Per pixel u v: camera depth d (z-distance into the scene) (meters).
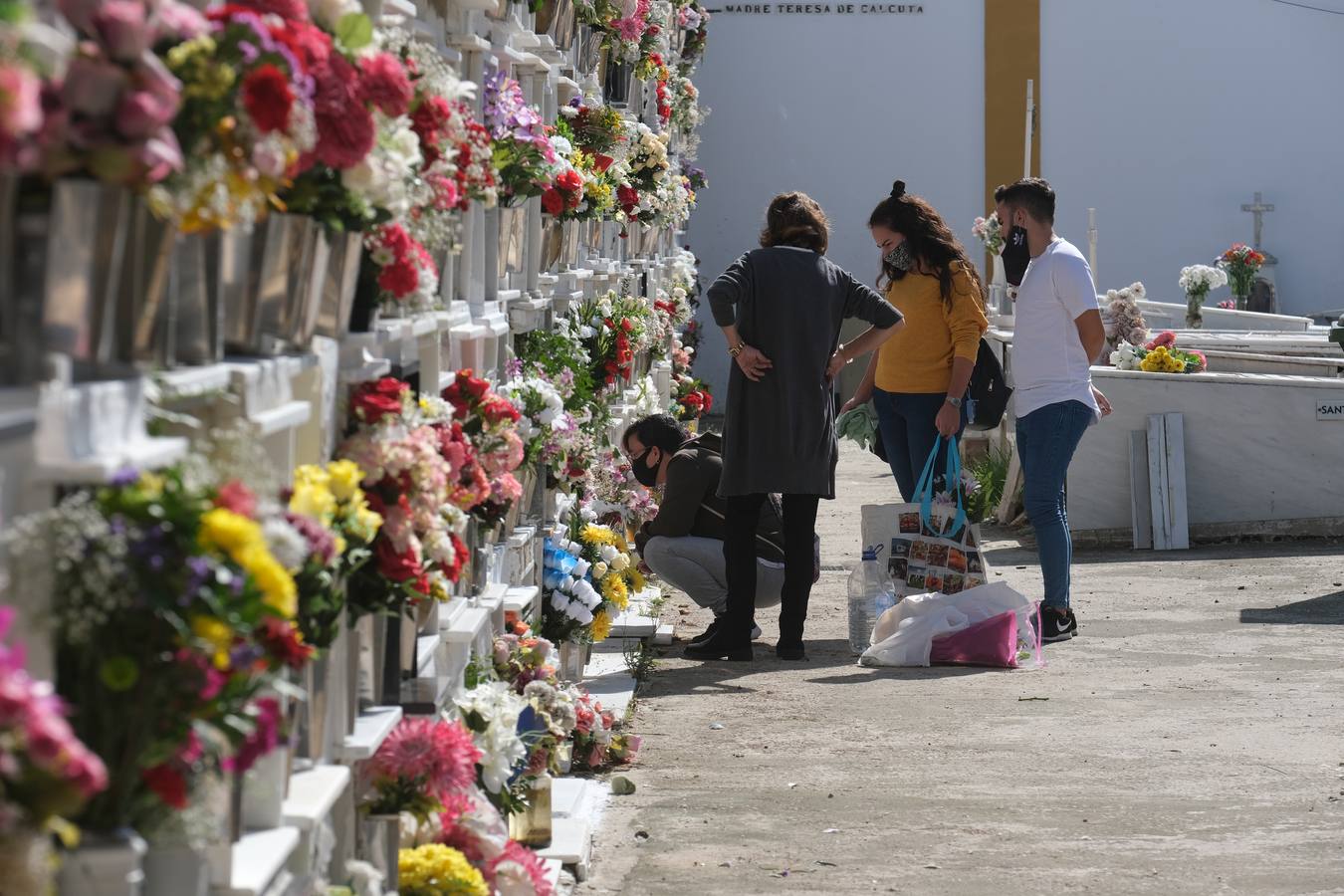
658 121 17.88
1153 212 39.59
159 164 3.00
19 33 2.58
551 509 10.59
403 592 5.08
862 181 39.69
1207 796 8.60
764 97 39.56
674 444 13.71
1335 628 13.32
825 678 11.80
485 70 7.98
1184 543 17.91
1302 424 18.05
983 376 13.45
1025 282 13.08
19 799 2.61
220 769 3.54
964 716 10.51
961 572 12.63
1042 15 39.19
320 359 4.54
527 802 7.48
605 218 12.98
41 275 2.90
